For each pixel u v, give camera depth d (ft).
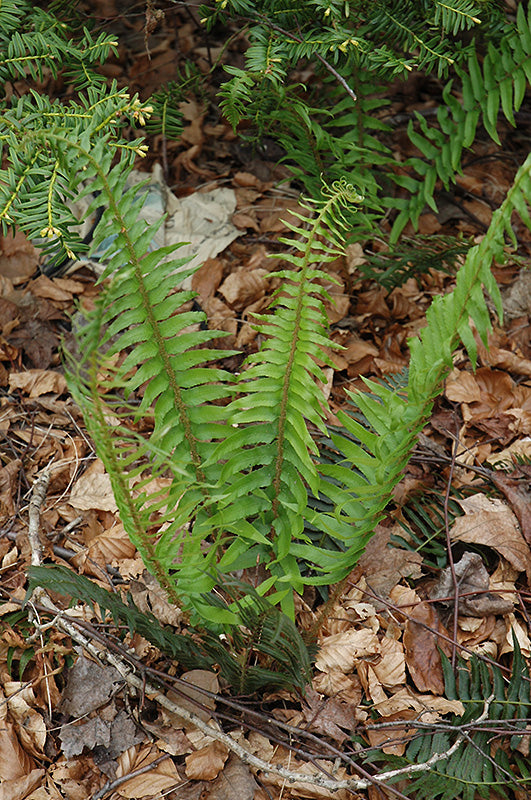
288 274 5.17
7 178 6.31
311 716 6.33
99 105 6.61
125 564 7.29
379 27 7.52
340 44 7.03
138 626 5.49
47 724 6.36
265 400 5.40
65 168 5.22
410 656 6.78
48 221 6.12
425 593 7.29
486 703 6.26
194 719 6.08
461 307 4.77
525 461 8.02
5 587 7.14
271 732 6.27
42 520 7.64
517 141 11.62
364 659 6.71
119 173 4.96
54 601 7.02
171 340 5.34
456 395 8.74
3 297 9.54
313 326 5.20
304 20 7.77
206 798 5.98
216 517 5.62
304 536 5.92
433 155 9.01
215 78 11.50
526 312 9.84
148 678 6.37
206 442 5.81
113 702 6.41
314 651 6.41
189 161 11.00
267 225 10.46
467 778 5.92
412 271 9.18
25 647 6.68
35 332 9.29
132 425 8.49
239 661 5.76
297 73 11.16
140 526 5.02
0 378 8.86
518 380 9.20
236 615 5.53
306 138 8.52
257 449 5.64
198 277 9.75
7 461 8.12
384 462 5.13
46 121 6.58
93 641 6.54
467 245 8.45
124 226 4.97
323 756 5.96
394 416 5.31
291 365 5.26
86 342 3.98
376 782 5.61
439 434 8.55
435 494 7.84
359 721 6.42
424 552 7.59
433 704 6.48
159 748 6.23
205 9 7.94
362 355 9.19
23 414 8.52
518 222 10.68
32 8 7.62
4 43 7.22
